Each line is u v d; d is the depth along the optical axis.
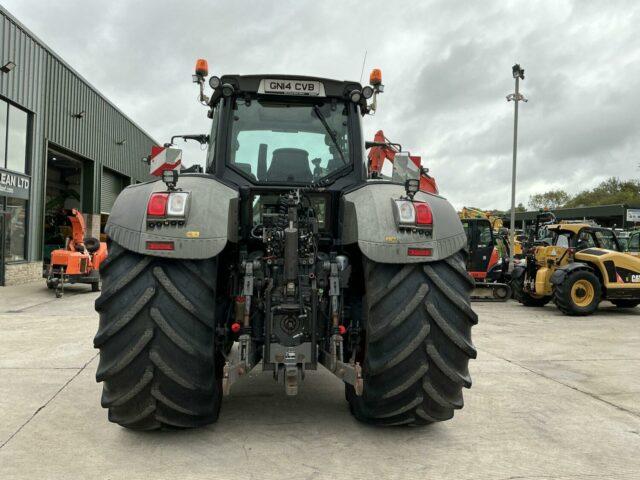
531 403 4.14
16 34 14.77
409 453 3.03
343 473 2.75
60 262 12.48
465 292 3.11
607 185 73.38
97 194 21.84
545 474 2.80
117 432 3.29
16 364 5.18
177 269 2.95
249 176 3.64
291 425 3.45
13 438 3.19
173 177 2.93
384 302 3.02
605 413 3.92
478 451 3.10
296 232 3.11
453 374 3.00
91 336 6.79
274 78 3.67
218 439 3.18
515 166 17.67
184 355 2.89
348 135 3.75
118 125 24.27
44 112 16.73
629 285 10.72
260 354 3.30
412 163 3.25
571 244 11.45
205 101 3.96
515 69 17.42
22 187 15.35
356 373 2.90
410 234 3.04
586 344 7.03
